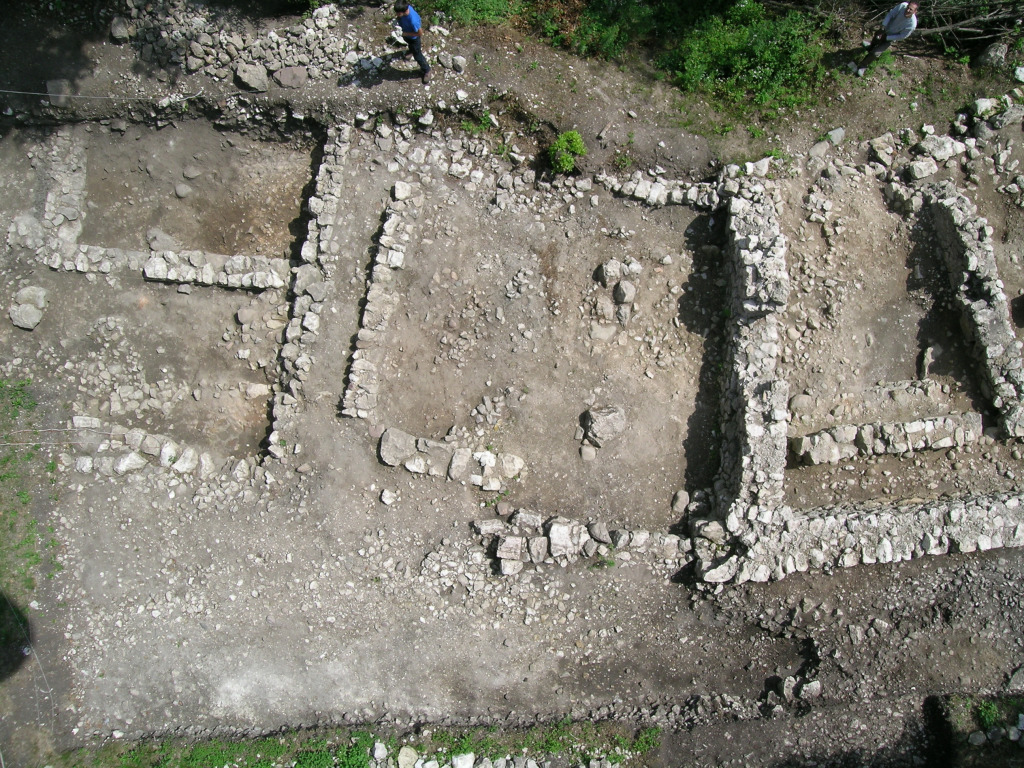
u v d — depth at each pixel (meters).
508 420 8.11
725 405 7.96
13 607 7.65
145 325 8.34
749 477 7.32
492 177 8.45
